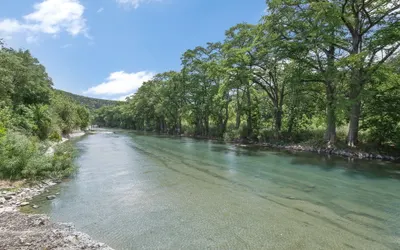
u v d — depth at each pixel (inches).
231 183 419.2
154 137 1594.5
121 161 641.6
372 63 677.9
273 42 824.3
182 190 380.2
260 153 773.3
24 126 791.1
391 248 206.1
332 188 382.9
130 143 1150.3
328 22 677.3
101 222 261.9
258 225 251.9
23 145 429.7
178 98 1843.0
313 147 816.9
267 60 938.1
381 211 288.5
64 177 463.2
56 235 215.0
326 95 842.8
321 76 771.4
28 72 1080.8
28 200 330.0
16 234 213.0
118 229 244.7
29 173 417.1
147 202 326.3
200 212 289.6
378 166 551.5
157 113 2271.2
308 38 736.3
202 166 566.9
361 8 671.8
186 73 1612.9
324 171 503.2
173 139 1393.9
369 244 212.8
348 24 714.8
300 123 1030.4
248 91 1163.3
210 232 237.0
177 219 269.4
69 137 1555.1
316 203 317.1
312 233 233.3
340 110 676.7
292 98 906.7
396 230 238.8
